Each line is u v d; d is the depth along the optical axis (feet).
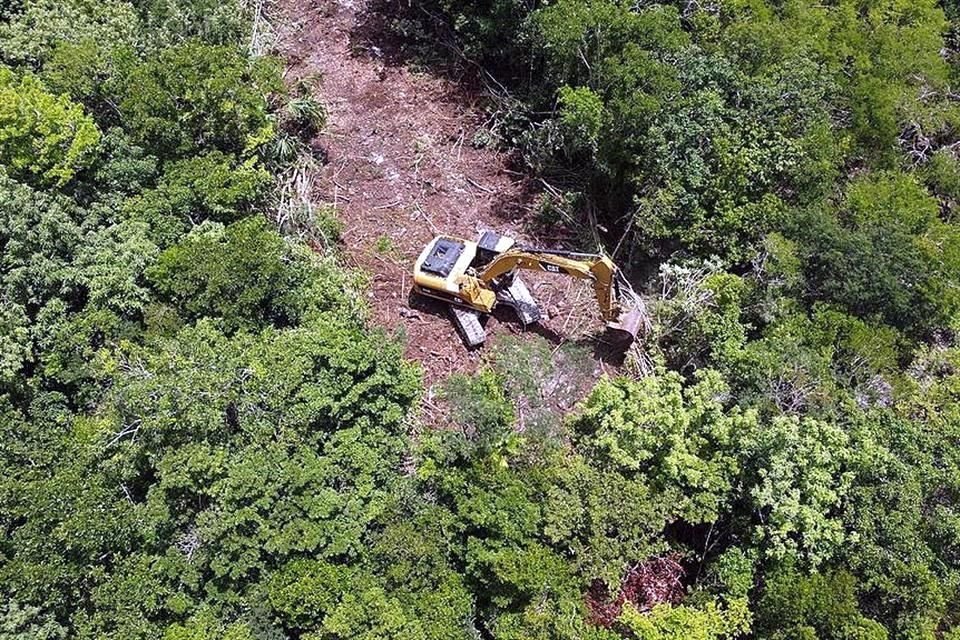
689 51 101.40
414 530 69.00
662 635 66.33
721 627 67.97
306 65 121.70
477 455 73.31
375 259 101.30
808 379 81.05
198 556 67.72
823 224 92.63
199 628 63.52
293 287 85.56
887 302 90.63
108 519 66.64
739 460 75.51
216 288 80.38
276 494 68.95
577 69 105.19
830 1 124.26
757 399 79.87
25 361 77.87
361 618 63.46
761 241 93.61
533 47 109.70
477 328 92.58
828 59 113.09
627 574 72.90
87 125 88.53
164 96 92.38
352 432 73.82
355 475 72.54
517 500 69.46
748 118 96.78
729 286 88.58
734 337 85.05
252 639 63.82
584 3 101.40
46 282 80.53
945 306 91.40
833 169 99.71
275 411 73.56
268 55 114.32
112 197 89.86
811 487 72.79
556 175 111.24
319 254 96.37
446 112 118.11
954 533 72.33
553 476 72.64
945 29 125.39
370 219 105.40
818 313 89.10
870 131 109.81
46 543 65.21
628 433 74.90
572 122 96.48
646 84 96.02
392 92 119.55
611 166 102.68
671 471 72.84
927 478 75.05
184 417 70.28
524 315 93.66
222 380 72.79
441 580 67.46
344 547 67.67
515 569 66.08
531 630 65.36
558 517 69.67
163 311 81.61
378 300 97.55
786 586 69.36
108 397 75.66
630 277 101.45
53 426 76.07
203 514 67.97
